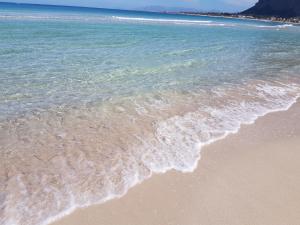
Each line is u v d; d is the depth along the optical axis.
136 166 5.07
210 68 13.70
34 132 6.19
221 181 4.84
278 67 14.98
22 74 10.49
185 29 38.69
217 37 30.25
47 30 24.53
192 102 8.71
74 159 5.19
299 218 4.04
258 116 8.00
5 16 36.00
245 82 11.49
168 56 16.30
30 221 3.67
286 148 6.21
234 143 6.26
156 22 51.16
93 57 14.56
